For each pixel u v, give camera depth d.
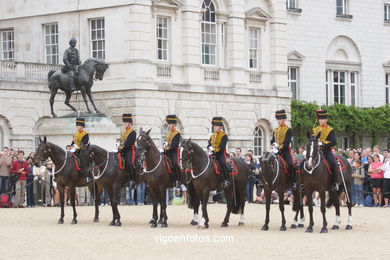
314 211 44.62
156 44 61.81
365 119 80.31
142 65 60.19
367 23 83.56
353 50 82.44
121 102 60.44
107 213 43.41
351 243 29.64
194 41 63.72
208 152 35.59
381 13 84.88
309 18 78.50
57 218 40.66
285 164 35.12
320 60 79.19
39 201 49.38
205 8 65.19
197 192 35.50
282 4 70.19
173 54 62.91
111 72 61.09
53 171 38.81
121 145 37.75
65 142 49.22
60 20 63.56
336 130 78.38
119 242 30.05
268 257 25.88
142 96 59.94
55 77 50.56
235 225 36.97
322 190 33.69
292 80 77.25
